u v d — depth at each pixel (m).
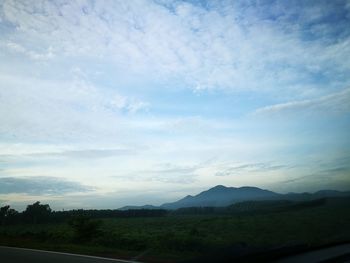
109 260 13.03
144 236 26.42
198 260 8.41
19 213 78.06
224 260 8.21
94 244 21.23
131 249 18.16
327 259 9.69
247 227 29.41
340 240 13.45
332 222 21.34
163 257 13.77
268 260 9.42
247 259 8.68
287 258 9.93
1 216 76.38
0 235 30.64
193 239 19.91
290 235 20.30
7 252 16.81
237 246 8.81
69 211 79.69
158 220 61.50
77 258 13.85
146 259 13.24
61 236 26.97
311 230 20.47
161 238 22.61
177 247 18.00
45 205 79.81
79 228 24.42
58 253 15.95
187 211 94.06
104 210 86.50
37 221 77.25
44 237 26.88
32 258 14.23
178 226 41.66
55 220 78.19
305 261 9.34
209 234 27.14
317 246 11.93
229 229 30.00
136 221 60.59
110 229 38.81
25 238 26.84
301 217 26.53
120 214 88.88
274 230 24.30
